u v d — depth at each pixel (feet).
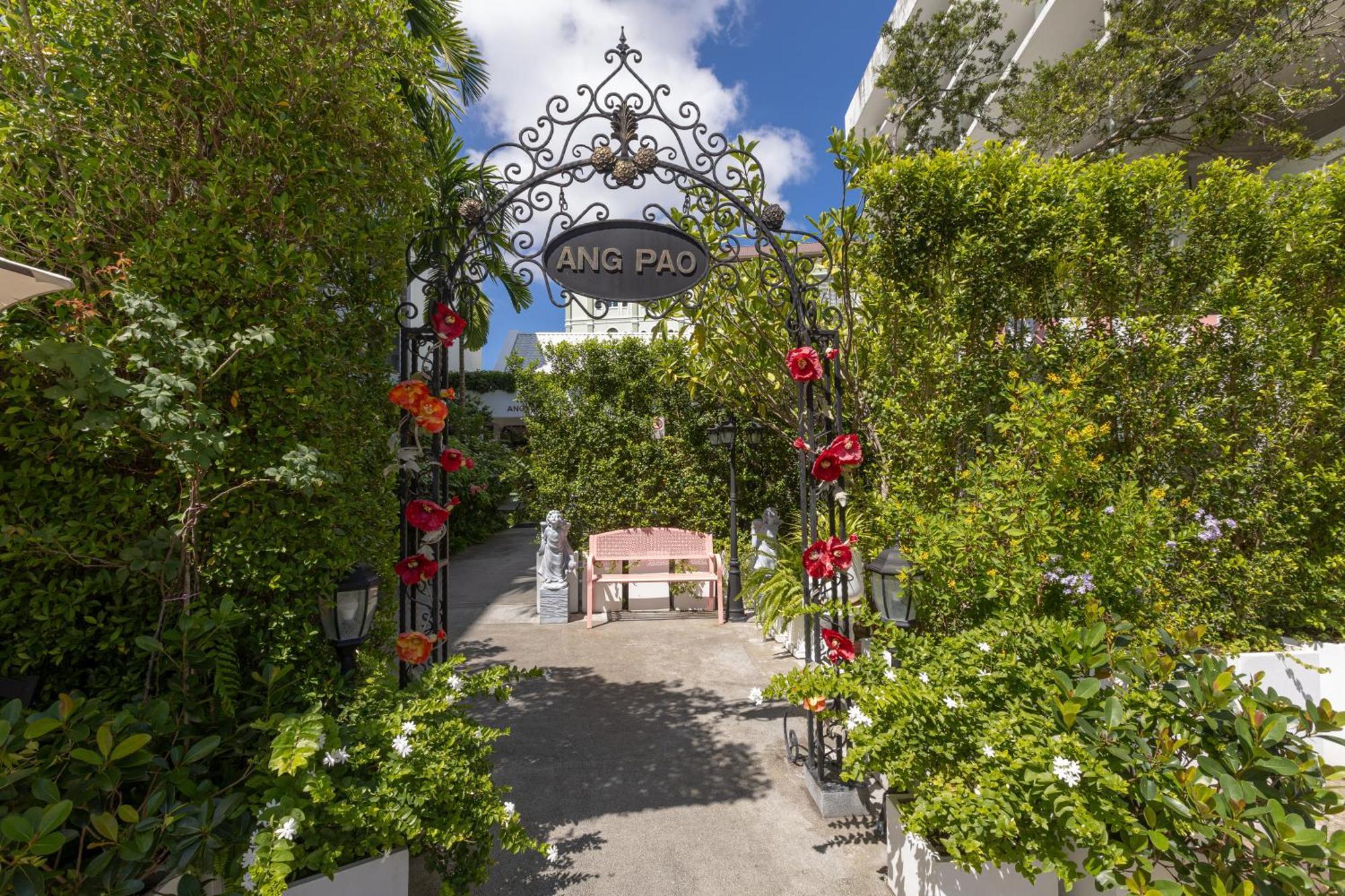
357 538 9.55
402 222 10.41
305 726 6.28
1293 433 12.81
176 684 7.17
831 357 10.90
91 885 5.12
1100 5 37.58
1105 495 11.50
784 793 10.50
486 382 57.57
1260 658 11.01
